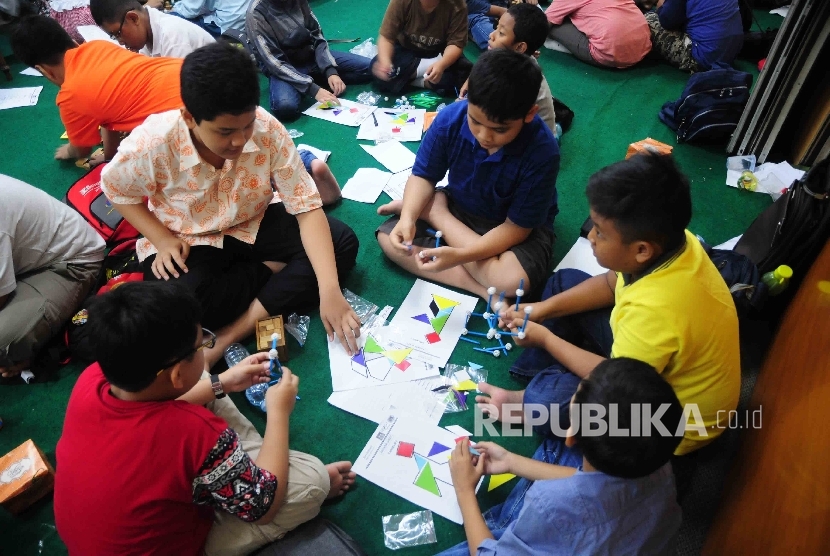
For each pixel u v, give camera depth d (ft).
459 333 6.51
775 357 5.62
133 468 3.55
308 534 4.58
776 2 13.43
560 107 9.90
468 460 4.87
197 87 4.47
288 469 4.49
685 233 4.59
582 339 6.26
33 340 5.95
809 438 3.84
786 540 3.48
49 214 6.23
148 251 6.24
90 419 3.65
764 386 5.51
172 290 3.64
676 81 11.50
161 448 3.57
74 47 7.34
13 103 10.64
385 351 6.27
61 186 8.79
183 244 6.02
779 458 4.16
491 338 6.48
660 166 4.13
